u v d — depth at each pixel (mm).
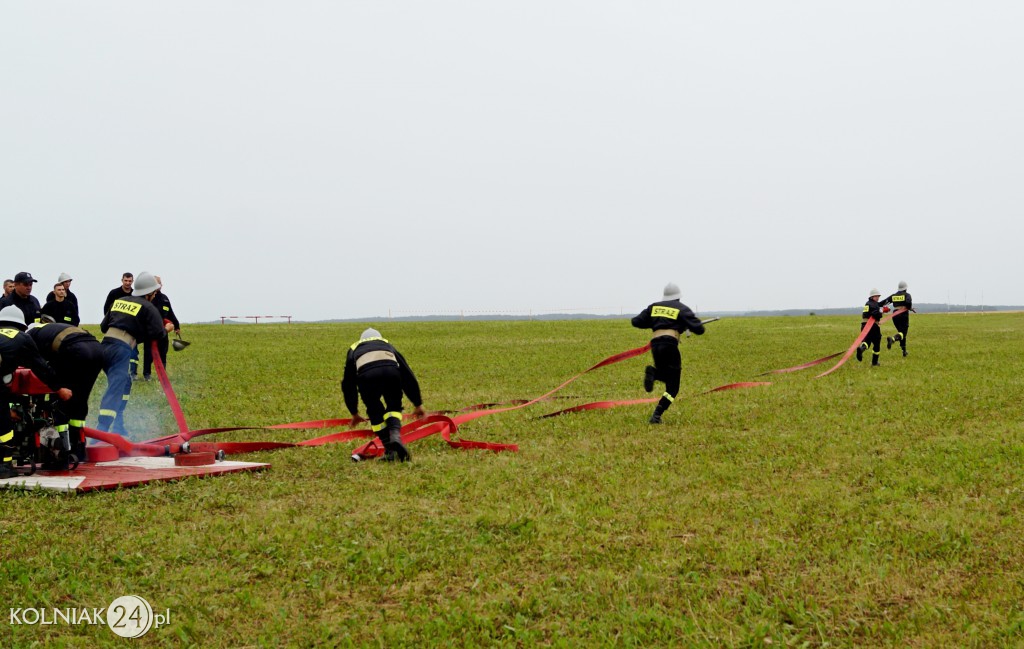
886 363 18781
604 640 4266
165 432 10859
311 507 6707
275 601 4812
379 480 7621
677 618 4484
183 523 6211
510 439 9875
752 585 4949
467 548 5602
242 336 30219
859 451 8523
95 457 8422
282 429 10914
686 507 6512
